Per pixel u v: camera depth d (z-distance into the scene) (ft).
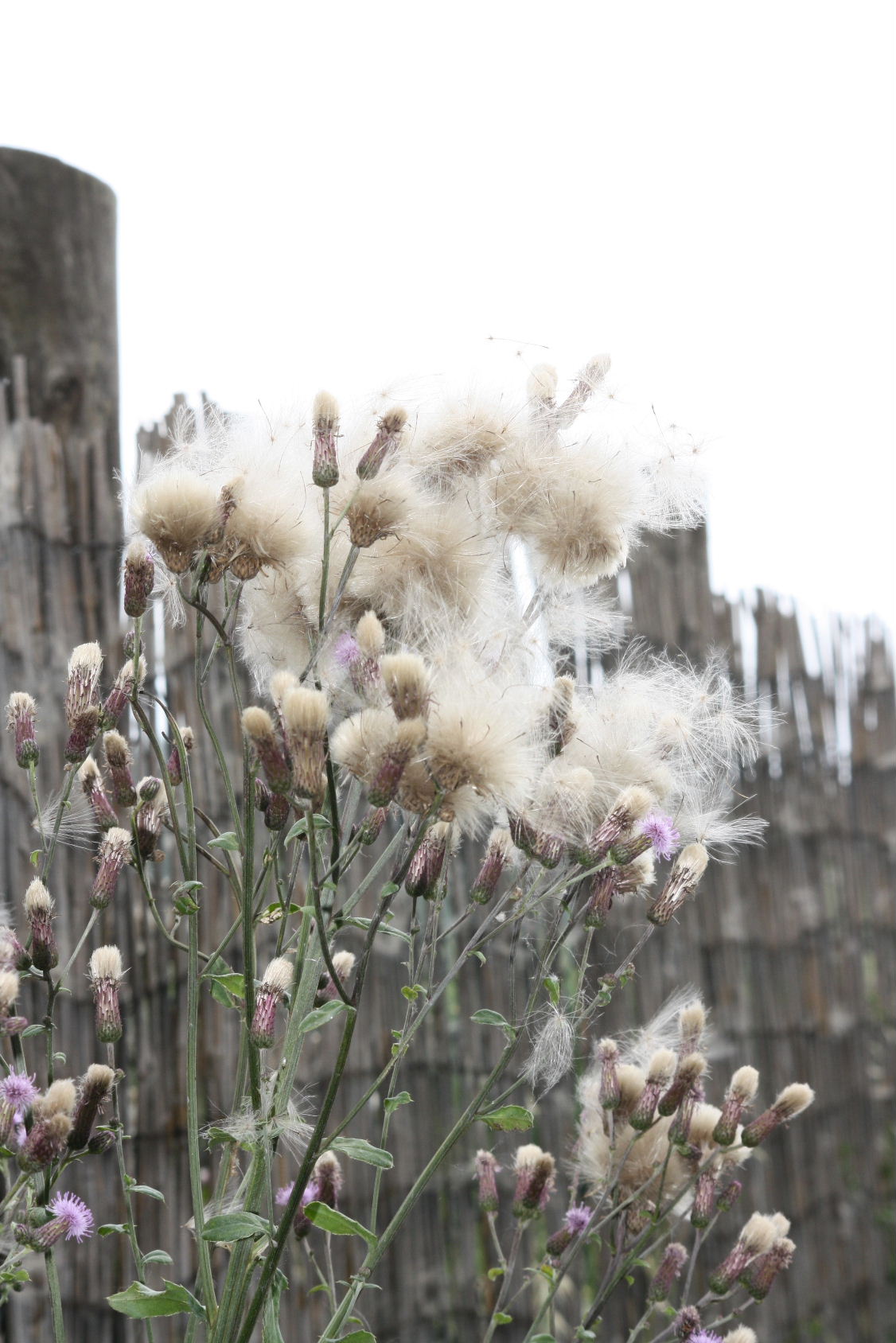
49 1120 1.78
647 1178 2.14
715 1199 2.10
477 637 1.94
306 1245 2.14
